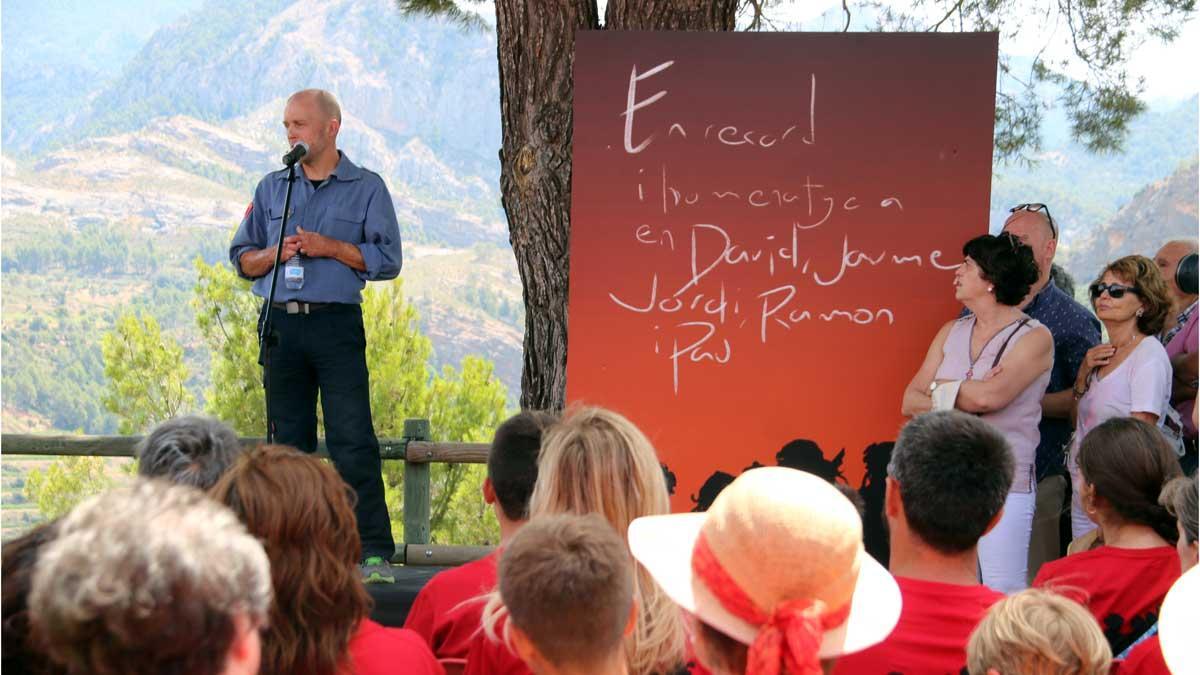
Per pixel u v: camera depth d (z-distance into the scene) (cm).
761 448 442
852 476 440
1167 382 392
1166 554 263
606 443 227
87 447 589
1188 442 440
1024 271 395
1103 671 186
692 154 442
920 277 439
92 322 16200
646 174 442
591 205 443
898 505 229
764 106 440
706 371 443
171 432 241
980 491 220
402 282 1281
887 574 189
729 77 441
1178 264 472
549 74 470
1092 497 275
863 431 441
